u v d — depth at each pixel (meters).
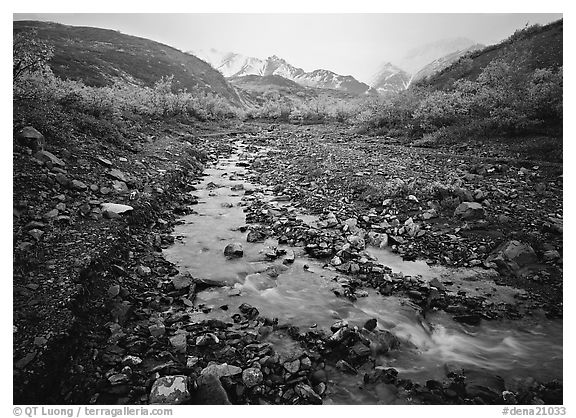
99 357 4.47
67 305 4.70
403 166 14.55
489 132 17.56
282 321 5.59
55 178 8.23
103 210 7.73
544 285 6.61
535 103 17.25
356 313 5.86
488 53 33.03
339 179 13.09
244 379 4.27
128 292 5.85
